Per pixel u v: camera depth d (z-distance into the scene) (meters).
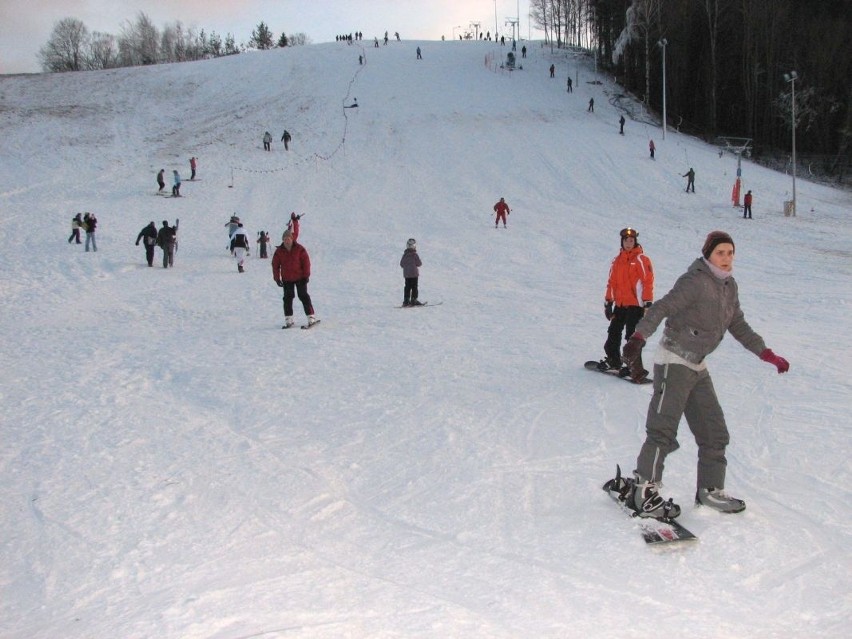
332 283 19.28
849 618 3.36
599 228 28.20
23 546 4.32
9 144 45.62
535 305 14.60
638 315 8.31
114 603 3.60
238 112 54.19
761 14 61.22
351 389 8.12
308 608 3.49
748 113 61.28
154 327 13.52
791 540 4.12
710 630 3.27
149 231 22.53
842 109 60.44
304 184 38.44
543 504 4.75
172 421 7.08
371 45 79.44
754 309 13.36
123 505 4.92
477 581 3.75
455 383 8.25
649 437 4.46
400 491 5.09
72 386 8.70
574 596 3.57
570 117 53.22
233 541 4.32
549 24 97.38
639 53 64.00
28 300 17.31
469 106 54.50
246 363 9.76
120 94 58.31
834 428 6.11
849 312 12.74
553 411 7.02
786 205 31.94
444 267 21.47
